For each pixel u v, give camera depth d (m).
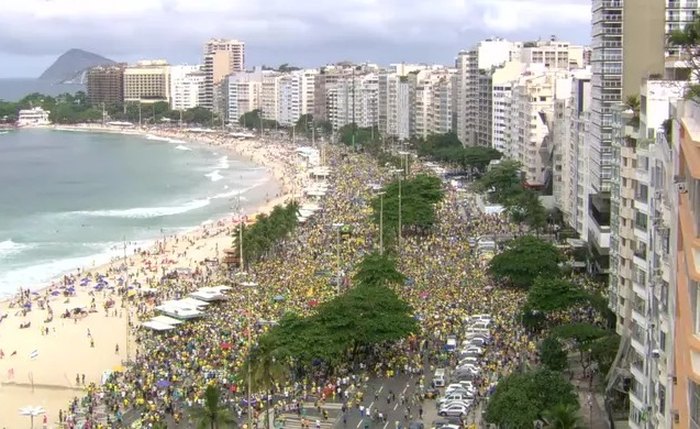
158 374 162.00
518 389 123.75
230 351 170.62
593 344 153.75
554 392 124.38
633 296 115.06
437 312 195.88
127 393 154.75
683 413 57.38
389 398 149.50
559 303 179.00
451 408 138.38
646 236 107.75
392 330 165.88
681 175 61.78
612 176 166.00
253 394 147.75
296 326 164.88
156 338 189.00
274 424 138.12
